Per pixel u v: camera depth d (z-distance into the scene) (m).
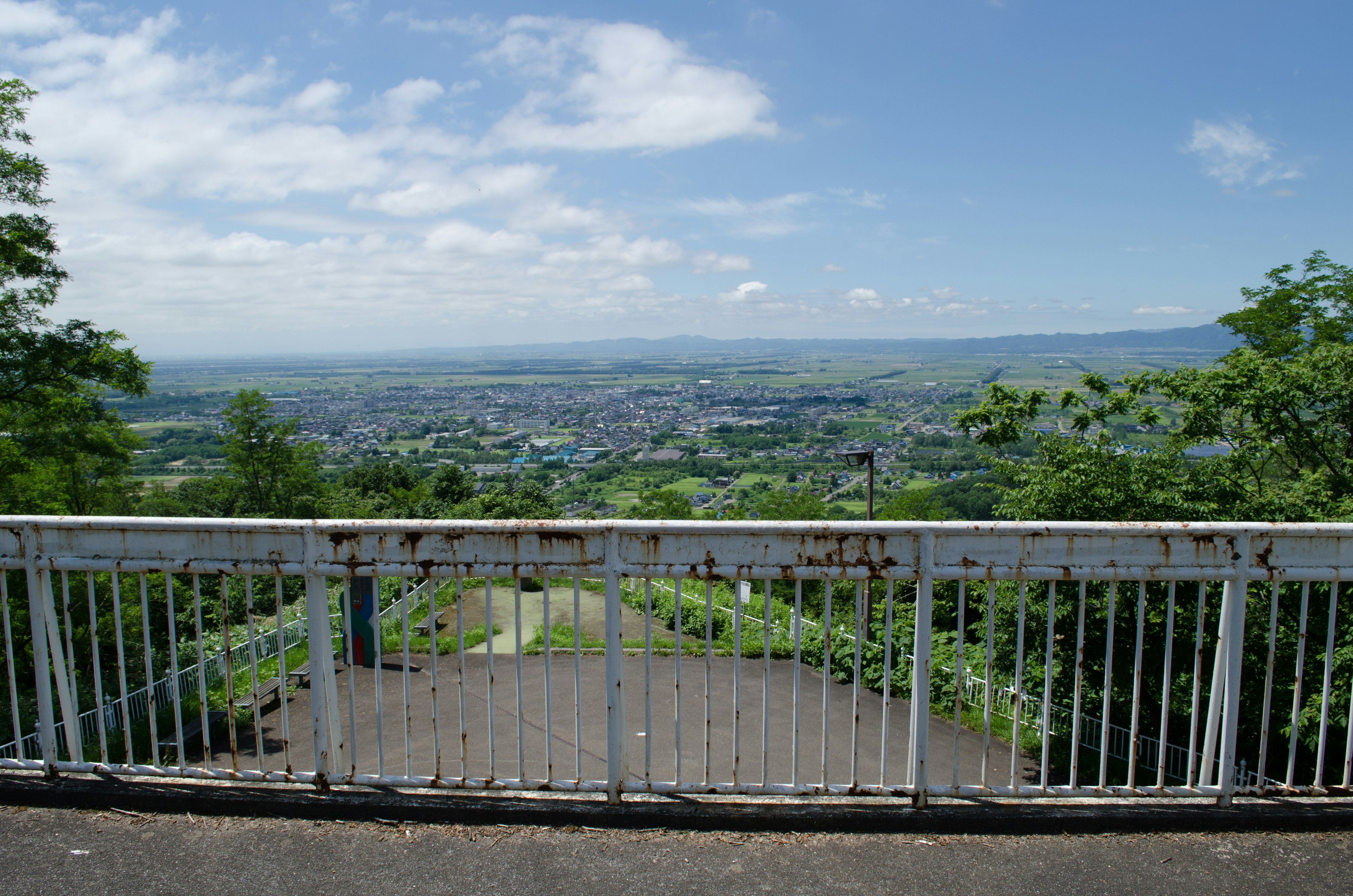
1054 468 8.38
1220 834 2.56
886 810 2.61
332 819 2.67
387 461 51.81
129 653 12.23
